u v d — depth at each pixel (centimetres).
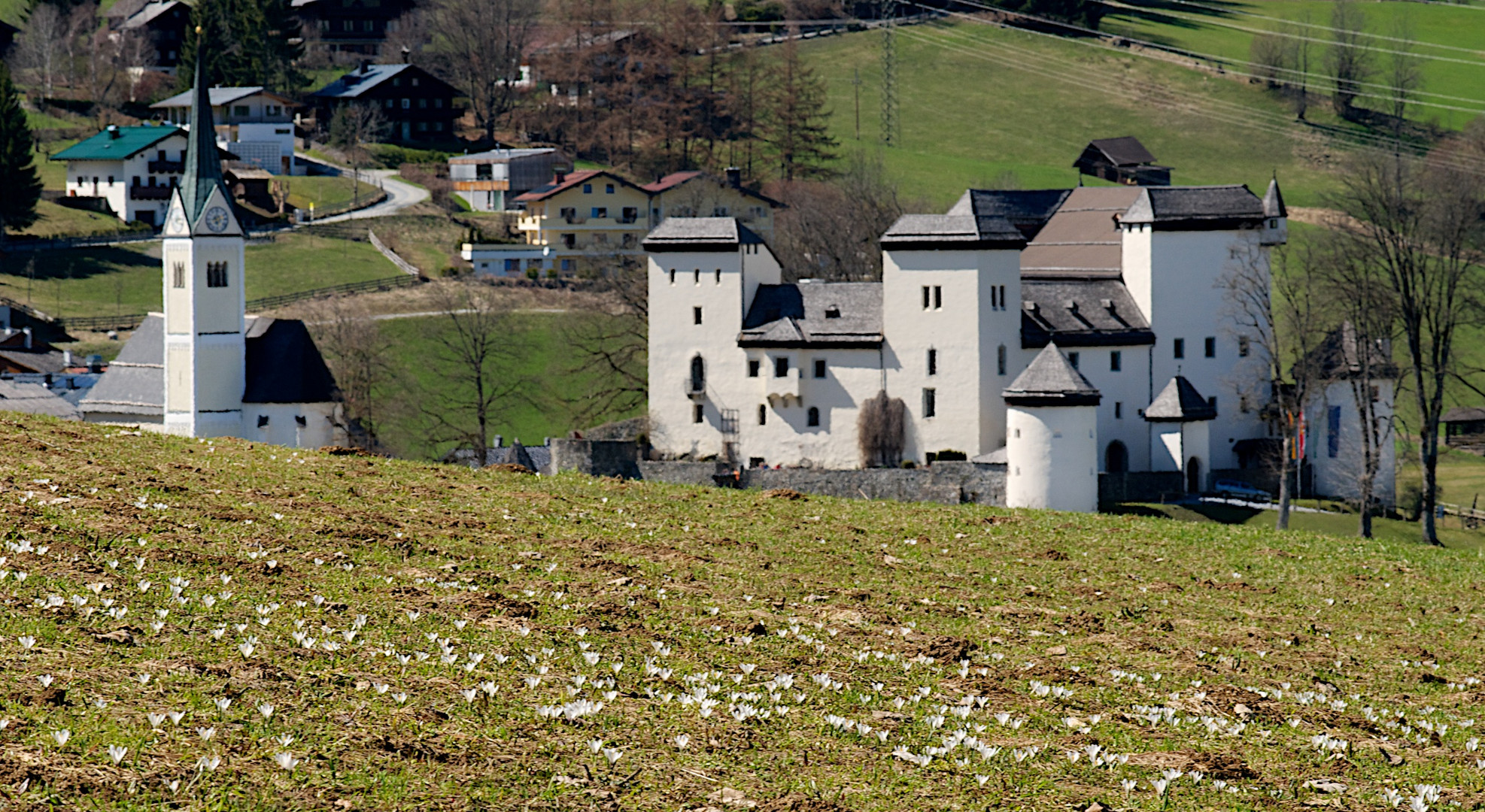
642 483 10881
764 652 6147
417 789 4350
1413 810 4956
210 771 4262
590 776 4597
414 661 5444
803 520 9694
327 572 6562
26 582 5659
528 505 9088
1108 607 7869
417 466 10194
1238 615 7988
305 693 4972
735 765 4828
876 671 6066
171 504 7475
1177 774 5131
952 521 10175
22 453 8219
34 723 4412
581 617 6306
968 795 4759
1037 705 5822
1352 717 6038
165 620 5475
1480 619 8306
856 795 4659
